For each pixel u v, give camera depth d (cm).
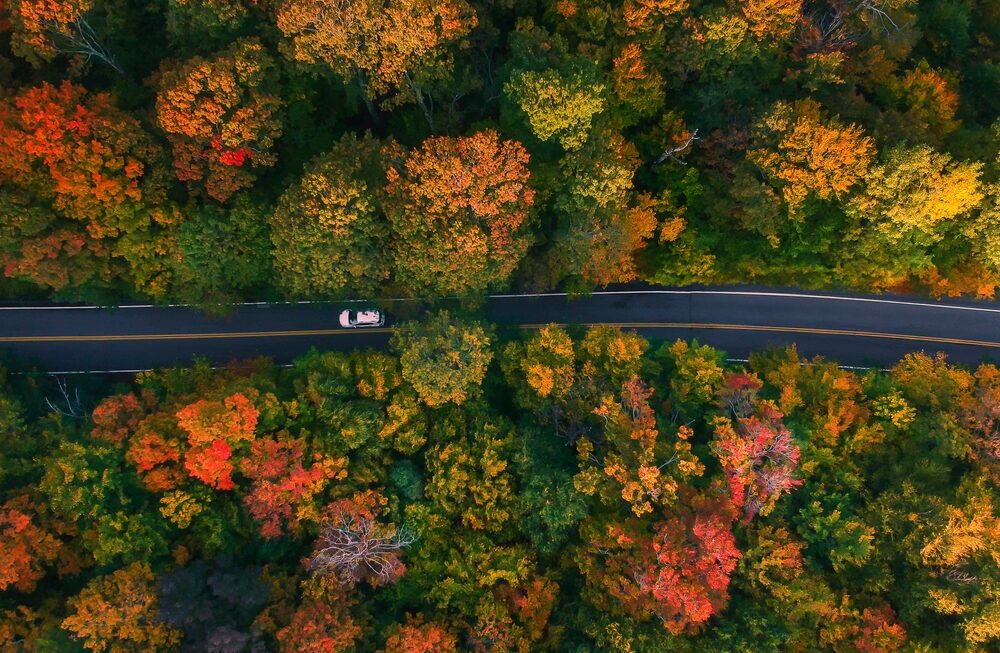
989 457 5431
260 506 4672
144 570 4469
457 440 5409
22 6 5231
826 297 6888
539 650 4844
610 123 6219
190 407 4669
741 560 4956
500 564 4919
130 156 5281
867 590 5122
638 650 4566
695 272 6462
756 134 5975
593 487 4888
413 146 6481
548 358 5512
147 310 6669
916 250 6009
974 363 6731
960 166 5412
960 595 4859
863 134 6053
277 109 5800
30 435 5306
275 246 5834
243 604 4444
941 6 7150
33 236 5216
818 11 6638
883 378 5916
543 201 6166
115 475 4847
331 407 5166
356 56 5334
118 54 6297
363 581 5072
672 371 5847
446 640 4653
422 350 5197
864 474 5547
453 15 5281
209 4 5353
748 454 4856
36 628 4491
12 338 6544
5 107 5025
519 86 5319
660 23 5947
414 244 5431
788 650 4859
